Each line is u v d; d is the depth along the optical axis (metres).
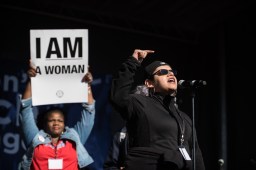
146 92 3.08
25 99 3.28
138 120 2.29
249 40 5.75
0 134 5.00
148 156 2.19
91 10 5.73
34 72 3.12
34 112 4.91
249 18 5.76
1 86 5.11
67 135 3.33
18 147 5.05
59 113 3.38
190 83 2.59
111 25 5.86
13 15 5.31
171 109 2.38
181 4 5.73
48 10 5.52
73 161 3.27
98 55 5.71
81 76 3.19
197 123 6.17
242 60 5.87
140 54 2.40
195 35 6.45
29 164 3.22
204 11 5.93
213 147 6.07
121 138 3.15
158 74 2.48
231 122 5.95
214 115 6.11
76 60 3.18
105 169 3.10
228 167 5.91
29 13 5.39
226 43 6.12
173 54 6.22
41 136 3.28
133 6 5.75
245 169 5.66
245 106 5.77
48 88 3.14
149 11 5.93
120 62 5.85
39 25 5.42
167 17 6.11
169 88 2.45
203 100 6.22
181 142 2.29
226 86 6.06
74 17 5.67
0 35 5.21
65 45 3.17
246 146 5.69
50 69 3.15
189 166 2.20
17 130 5.08
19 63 5.25
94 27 5.75
